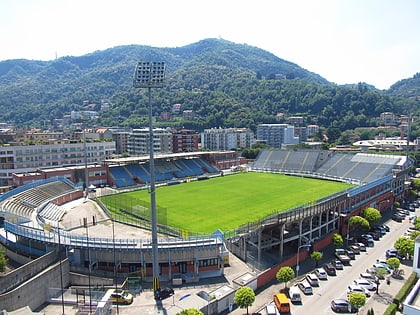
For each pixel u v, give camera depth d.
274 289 66.25
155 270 60.59
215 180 176.50
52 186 125.38
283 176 187.62
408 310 45.81
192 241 69.12
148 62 63.03
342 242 84.38
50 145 179.00
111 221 95.94
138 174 169.38
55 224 90.12
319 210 87.50
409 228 103.62
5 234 84.25
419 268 69.50
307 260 81.00
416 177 169.88
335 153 194.75
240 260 74.81
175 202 127.19
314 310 59.00
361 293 58.94
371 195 117.19
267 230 79.75
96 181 157.50
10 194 106.06
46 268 63.03
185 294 60.16
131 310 54.62
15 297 51.78
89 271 66.12
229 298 58.81
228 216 107.62
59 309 55.28
